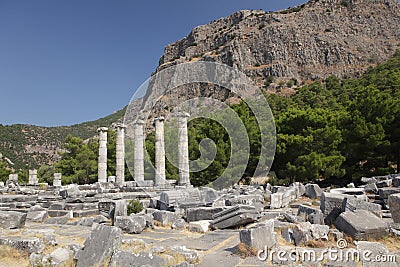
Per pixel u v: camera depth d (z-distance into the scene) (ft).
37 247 29.32
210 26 584.40
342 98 226.38
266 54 444.14
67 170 176.35
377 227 32.99
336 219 36.40
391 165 115.96
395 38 493.36
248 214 42.22
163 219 46.14
